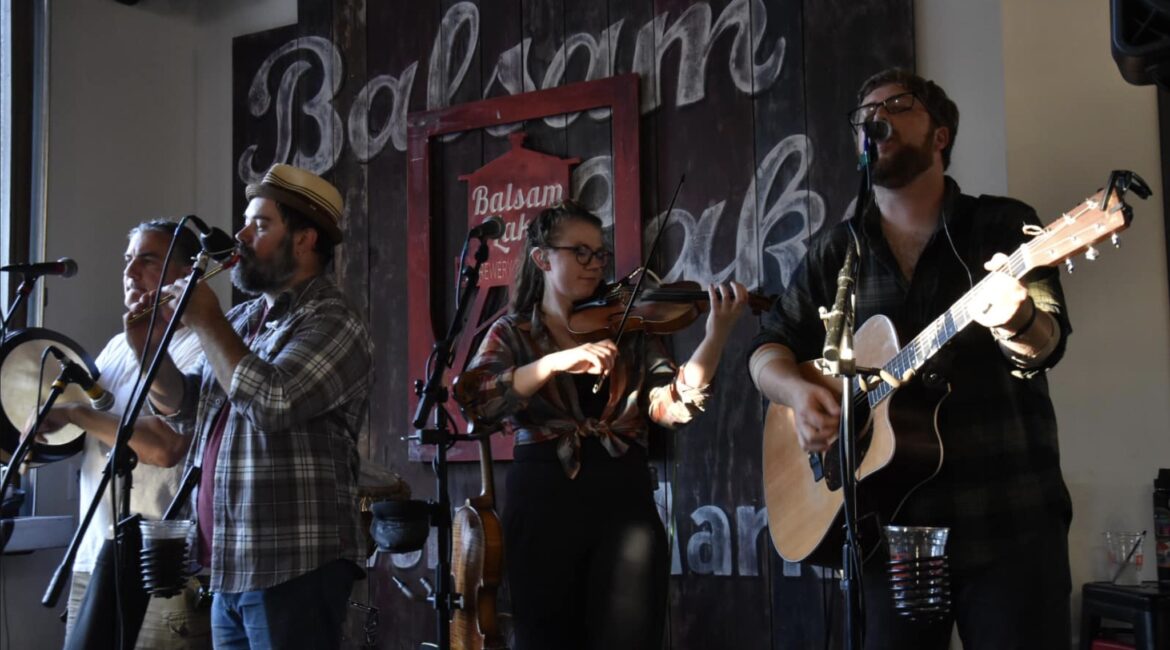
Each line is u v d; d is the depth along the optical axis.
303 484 2.29
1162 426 3.08
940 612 1.81
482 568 2.58
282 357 2.30
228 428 2.33
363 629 3.76
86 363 3.29
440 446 2.33
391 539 2.22
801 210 3.44
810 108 3.45
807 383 2.23
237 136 4.52
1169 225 3.12
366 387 2.45
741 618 3.41
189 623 3.07
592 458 2.41
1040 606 1.98
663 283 2.76
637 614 2.34
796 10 3.50
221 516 2.27
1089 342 3.15
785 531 2.41
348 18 4.32
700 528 3.48
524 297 2.69
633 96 3.69
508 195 3.88
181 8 4.74
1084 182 3.17
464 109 4.00
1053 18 3.22
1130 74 1.70
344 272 4.21
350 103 4.28
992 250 2.09
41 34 4.21
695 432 3.52
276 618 2.24
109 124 4.45
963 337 2.07
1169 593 2.74
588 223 2.60
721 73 3.60
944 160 2.23
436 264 4.03
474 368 2.48
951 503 2.05
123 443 2.37
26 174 4.14
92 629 2.77
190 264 3.15
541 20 3.94
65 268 3.16
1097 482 3.11
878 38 3.37
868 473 2.07
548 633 2.39
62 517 3.99
